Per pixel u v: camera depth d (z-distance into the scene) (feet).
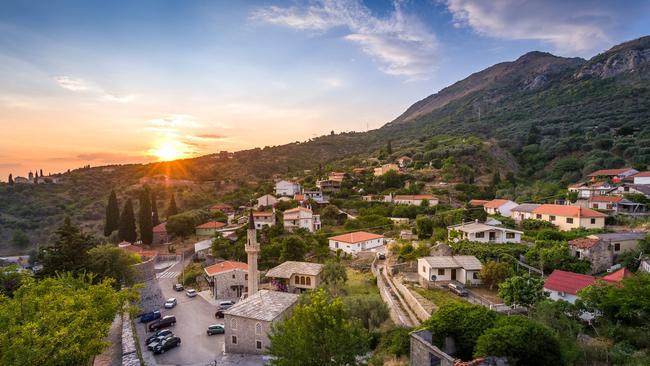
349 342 82.17
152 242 368.68
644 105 531.91
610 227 205.87
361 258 256.73
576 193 288.71
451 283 161.89
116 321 170.40
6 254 379.35
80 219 489.67
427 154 508.12
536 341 80.18
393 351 104.58
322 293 93.04
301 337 82.28
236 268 225.15
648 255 148.87
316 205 393.09
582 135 482.69
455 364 79.56
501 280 153.99
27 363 72.74
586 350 86.79
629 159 379.55
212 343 155.22
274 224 327.88
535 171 445.37
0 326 79.10
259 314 144.77
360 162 613.11
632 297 97.96
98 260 189.78
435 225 263.90
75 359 89.71
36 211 498.28
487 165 466.29
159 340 154.10
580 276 132.05
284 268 216.54
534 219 234.99
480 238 201.05
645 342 90.89
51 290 105.91
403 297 157.69
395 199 384.06
